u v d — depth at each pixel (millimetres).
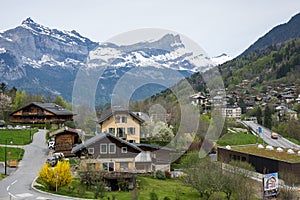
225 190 22578
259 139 55281
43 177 21531
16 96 74125
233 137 48750
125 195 20609
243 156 35625
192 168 22375
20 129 51312
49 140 40250
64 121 56562
